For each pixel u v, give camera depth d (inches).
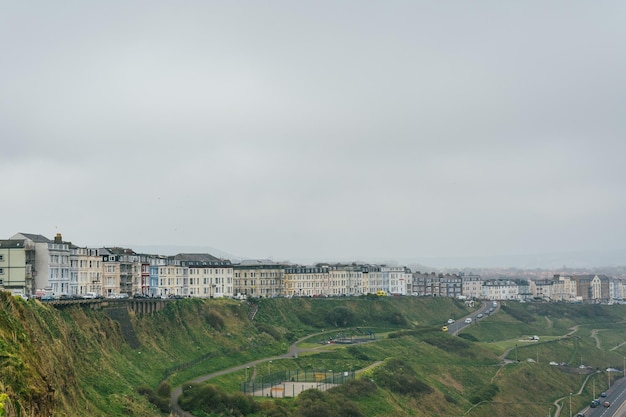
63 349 5600.4
